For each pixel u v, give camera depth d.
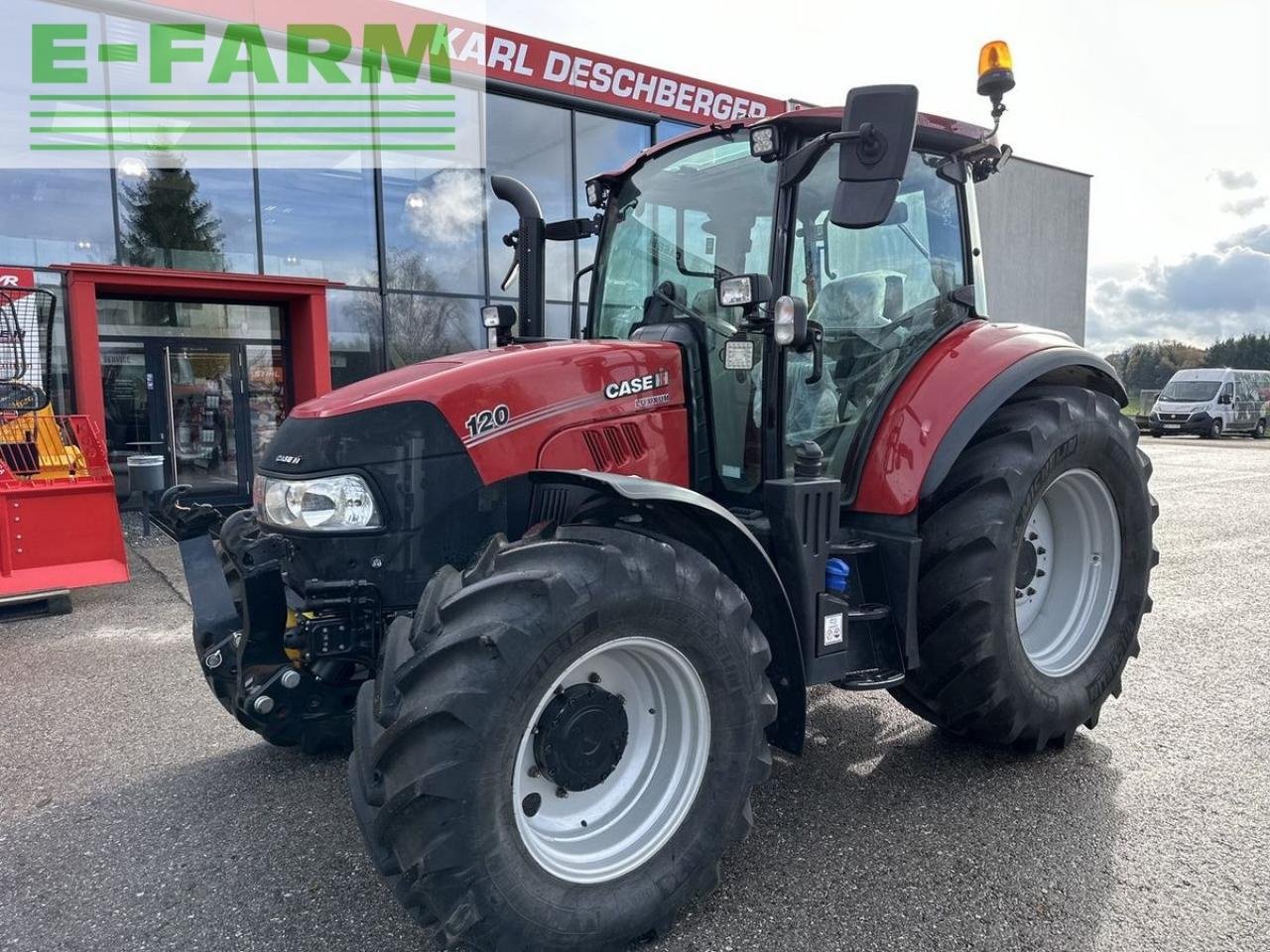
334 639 2.42
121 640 4.85
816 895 2.29
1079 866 2.41
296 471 2.41
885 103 2.20
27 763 3.27
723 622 2.18
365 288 10.09
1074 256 20.36
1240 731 3.34
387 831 1.89
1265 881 2.33
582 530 2.19
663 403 2.78
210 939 2.18
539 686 1.94
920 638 2.88
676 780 2.22
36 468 6.05
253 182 9.45
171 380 9.58
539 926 1.94
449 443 2.44
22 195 8.43
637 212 3.26
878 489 2.81
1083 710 3.11
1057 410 3.01
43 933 2.22
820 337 2.79
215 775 3.13
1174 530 7.85
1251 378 22.61
